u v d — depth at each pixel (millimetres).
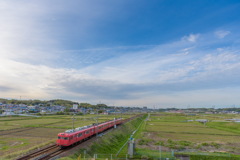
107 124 59219
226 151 41906
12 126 65562
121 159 33062
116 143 47500
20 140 41375
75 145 35875
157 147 44469
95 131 46938
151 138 55875
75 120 94875
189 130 73375
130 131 71688
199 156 37219
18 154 27812
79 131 37906
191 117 150375
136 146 45188
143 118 142125
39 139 42625
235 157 36719
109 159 31938
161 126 86375
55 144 36000
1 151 31047
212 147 45281
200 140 53531
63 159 25594
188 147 44844
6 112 137875
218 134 64312
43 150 31125
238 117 149375
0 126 65188
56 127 64625
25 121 85188
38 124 73188
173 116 164875
